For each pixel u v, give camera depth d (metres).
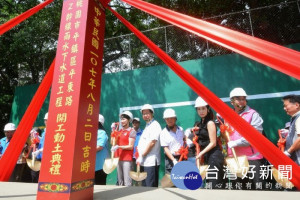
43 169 1.53
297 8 6.30
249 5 9.06
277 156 1.65
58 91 1.69
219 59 6.46
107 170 3.52
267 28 6.51
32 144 4.68
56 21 9.00
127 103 7.08
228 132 3.11
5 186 2.22
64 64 1.75
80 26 1.81
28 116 2.52
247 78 6.07
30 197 1.67
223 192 1.81
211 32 1.61
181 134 4.01
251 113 3.24
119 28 12.23
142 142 4.08
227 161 2.83
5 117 9.48
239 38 1.50
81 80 1.65
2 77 9.81
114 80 7.43
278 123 5.53
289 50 1.34
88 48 1.79
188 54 6.99
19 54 8.30
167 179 2.48
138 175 3.39
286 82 5.70
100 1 2.07
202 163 3.25
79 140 1.56
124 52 8.02
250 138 1.69
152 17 11.21
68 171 1.46
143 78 7.09
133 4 2.01
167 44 7.24
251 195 1.67
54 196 1.45
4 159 2.48
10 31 8.37
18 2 9.05
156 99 6.77
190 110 6.30
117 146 4.16
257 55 1.43
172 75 6.77
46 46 9.11
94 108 1.77
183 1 9.17
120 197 1.65
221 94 6.21
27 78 8.67
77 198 1.48
